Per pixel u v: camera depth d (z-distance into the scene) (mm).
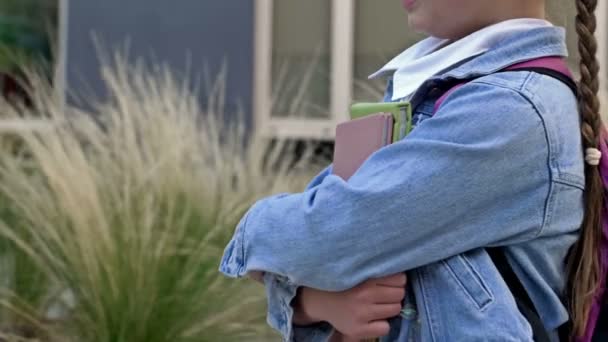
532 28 1046
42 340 2705
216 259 2672
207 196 2865
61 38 4230
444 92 1051
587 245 1004
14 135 3287
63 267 2705
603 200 1038
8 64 4016
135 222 2680
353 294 981
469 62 1042
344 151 1093
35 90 3457
